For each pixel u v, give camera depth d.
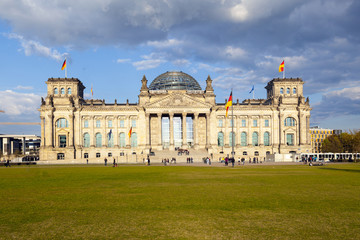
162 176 57.69
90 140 167.25
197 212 25.20
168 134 175.25
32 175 63.97
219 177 54.41
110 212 25.41
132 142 170.12
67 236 19.17
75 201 30.44
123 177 56.41
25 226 21.41
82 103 175.12
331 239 18.38
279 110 171.25
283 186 40.53
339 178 51.44
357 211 25.33
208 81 171.38
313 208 26.48
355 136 173.25
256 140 173.00
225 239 18.48
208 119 165.12
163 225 21.45
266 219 22.89
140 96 168.38
